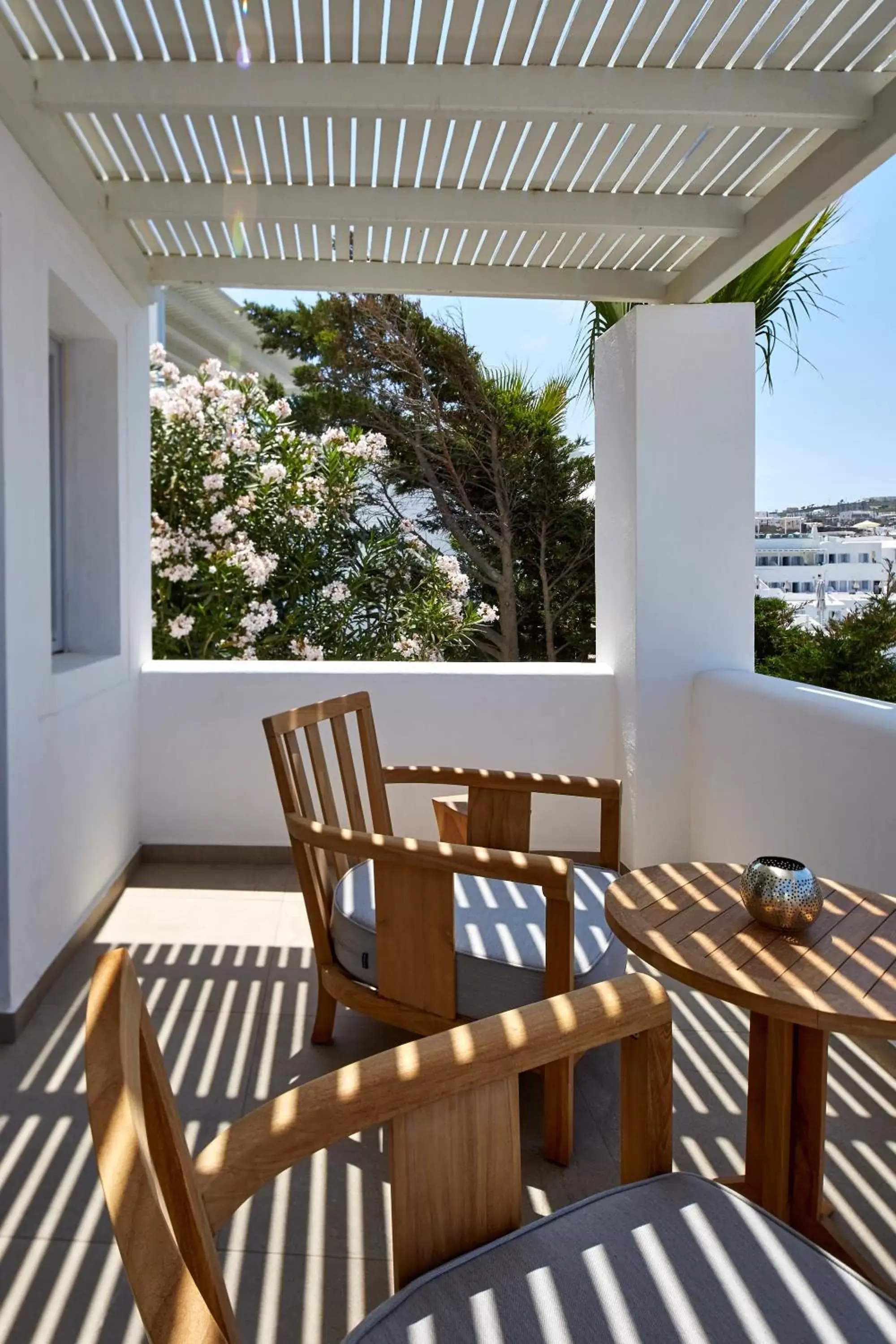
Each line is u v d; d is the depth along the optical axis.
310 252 4.01
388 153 3.15
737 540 4.02
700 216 3.46
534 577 9.64
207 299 9.59
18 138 2.60
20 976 2.63
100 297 3.49
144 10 2.42
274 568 6.64
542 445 9.35
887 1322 0.96
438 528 9.59
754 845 3.39
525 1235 1.08
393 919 2.19
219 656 6.56
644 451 3.98
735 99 2.67
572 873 1.96
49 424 3.24
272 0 2.38
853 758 2.74
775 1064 1.69
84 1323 1.57
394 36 2.53
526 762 4.27
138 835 4.18
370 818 4.20
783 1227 1.11
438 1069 1.03
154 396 6.48
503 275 4.15
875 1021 1.40
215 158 3.20
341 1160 2.05
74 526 3.83
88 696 3.33
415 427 9.45
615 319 5.40
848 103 2.70
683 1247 1.06
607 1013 1.15
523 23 2.47
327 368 9.59
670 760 4.03
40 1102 2.23
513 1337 0.93
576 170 3.26
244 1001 2.81
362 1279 1.69
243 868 4.13
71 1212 1.84
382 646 7.26
